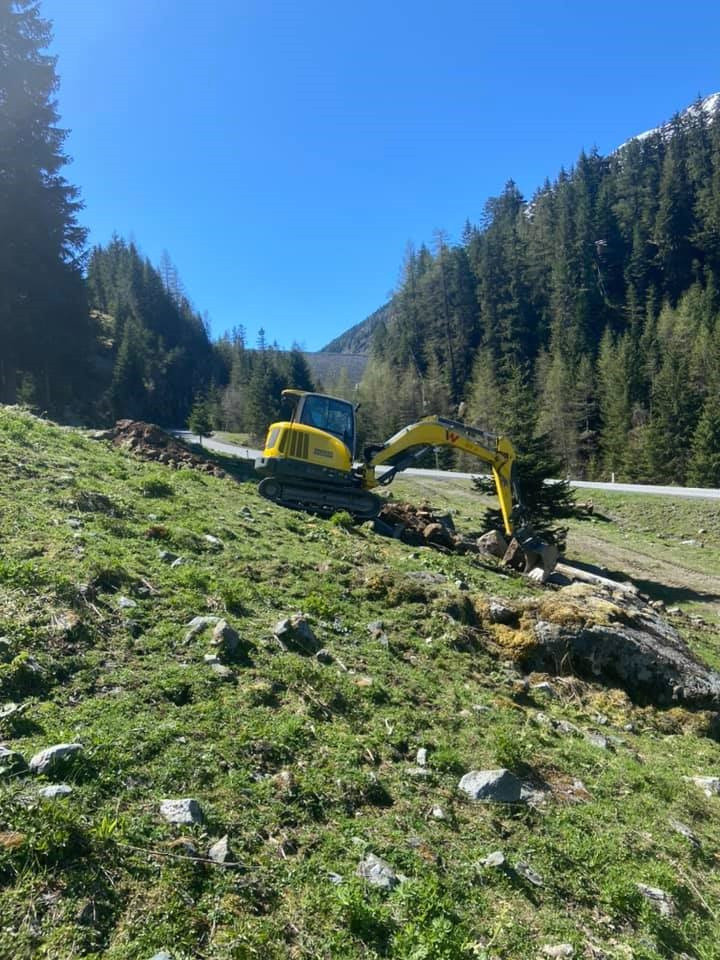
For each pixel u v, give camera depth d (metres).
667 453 56.41
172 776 4.20
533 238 111.81
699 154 110.88
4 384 36.22
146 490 11.24
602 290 102.88
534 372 89.44
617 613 10.98
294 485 15.28
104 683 5.05
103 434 18.69
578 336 86.00
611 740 7.30
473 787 5.16
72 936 2.95
